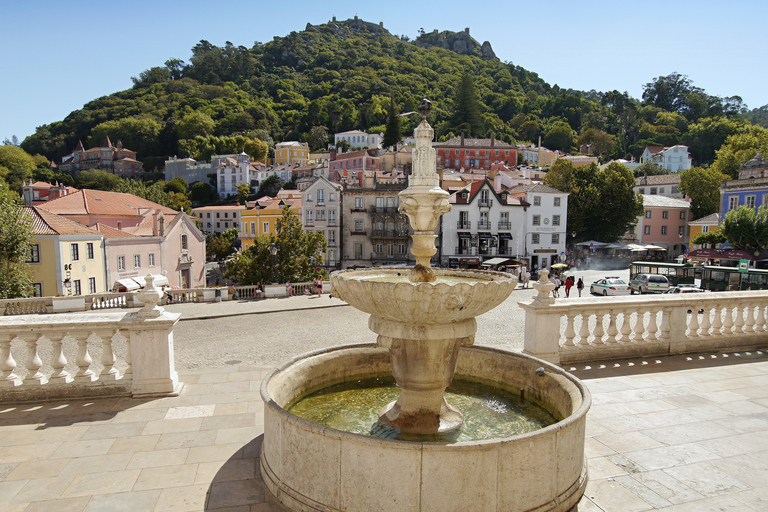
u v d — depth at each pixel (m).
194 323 19.33
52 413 6.54
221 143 126.94
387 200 51.72
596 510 4.23
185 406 6.85
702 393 7.17
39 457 5.28
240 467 5.09
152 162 129.00
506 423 5.77
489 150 97.06
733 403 6.77
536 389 6.23
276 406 4.55
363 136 126.00
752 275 26.48
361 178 55.53
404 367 5.39
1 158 93.44
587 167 59.03
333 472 4.02
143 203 50.69
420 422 5.48
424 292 4.38
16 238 25.05
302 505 4.18
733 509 4.24
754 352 9.49
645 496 4.45
